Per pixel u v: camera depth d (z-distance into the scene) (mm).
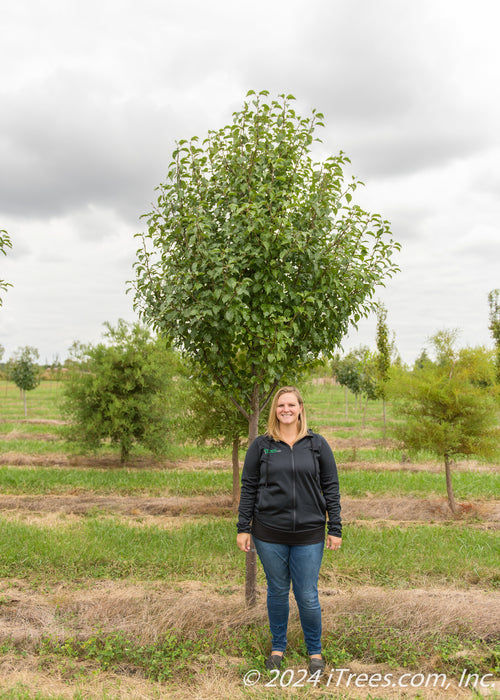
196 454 13852
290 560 3469
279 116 4340
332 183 4418
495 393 8109
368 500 8688
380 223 4465
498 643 3740
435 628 3854
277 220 3895
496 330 14453
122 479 10344
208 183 4422
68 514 7953
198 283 3963
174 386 11820
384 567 5453
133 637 3826
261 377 4461
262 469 3514
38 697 3047
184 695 3195
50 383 62219
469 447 8023
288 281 4340
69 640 3766
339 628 3922
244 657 3658
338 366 21938
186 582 4988
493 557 5844
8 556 5547
